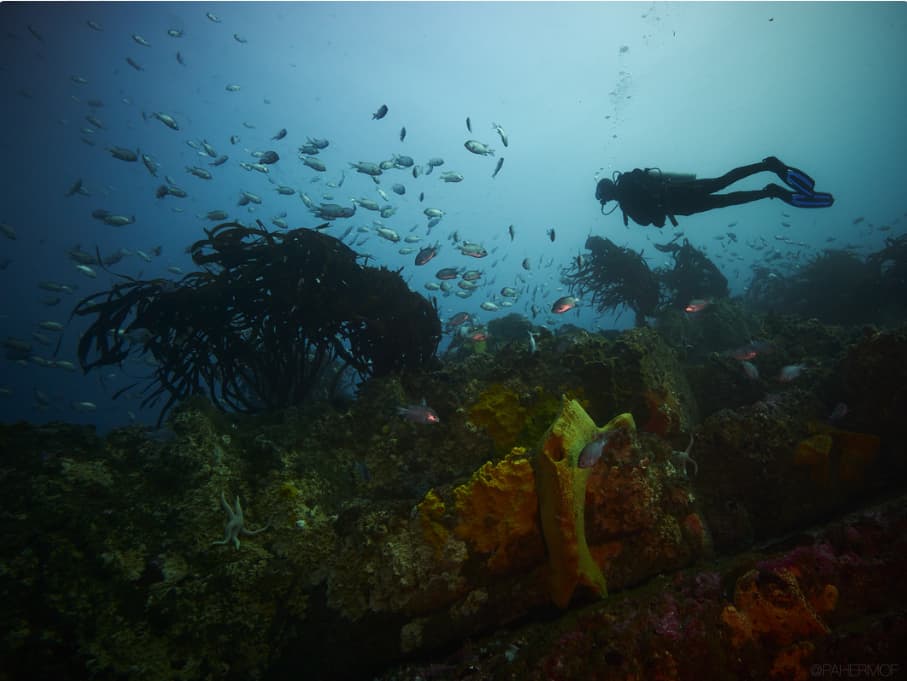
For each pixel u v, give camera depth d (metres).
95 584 2.31
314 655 2.47
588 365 4.12
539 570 2.75
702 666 2.08
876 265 12.02
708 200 4.71
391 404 4.18
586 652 2.14
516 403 3.94
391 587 2.55
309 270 5.36
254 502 3.11
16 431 3.13
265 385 5.86
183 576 2.53
